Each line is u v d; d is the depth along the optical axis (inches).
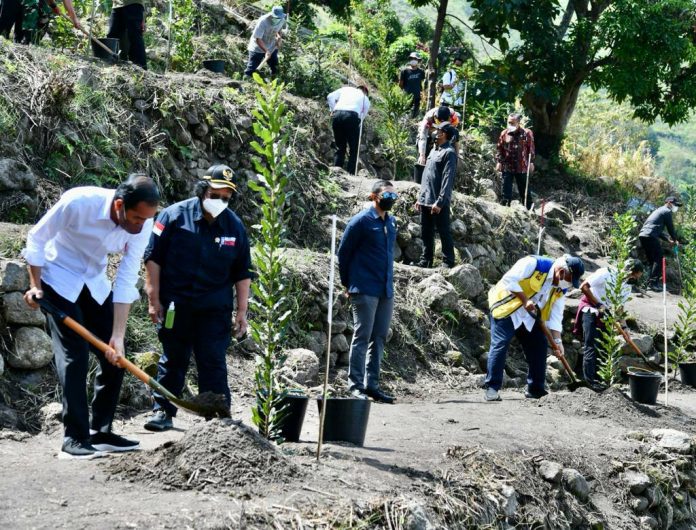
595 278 408.5
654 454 303.6
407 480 215.0
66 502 167.5
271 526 167.6
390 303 326.6
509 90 767.1
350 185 486.9
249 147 430.3
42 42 438.9
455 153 448.1
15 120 332.8
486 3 740.7
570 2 822.5
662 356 496.1
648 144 1039.6
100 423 211.5
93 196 194.9
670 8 754.2
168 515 163.0
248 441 192.2
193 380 291.4
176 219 229.6
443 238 451.2
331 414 240.8
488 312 454.9
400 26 1090.1
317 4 947.3
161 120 393.7
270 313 220.7
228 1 720.3
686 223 761.6
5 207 313.7
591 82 797.9
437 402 344.8
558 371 444.8
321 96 605.0
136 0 424.8
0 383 241.0
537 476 258.2
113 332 201.6
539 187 758.5
